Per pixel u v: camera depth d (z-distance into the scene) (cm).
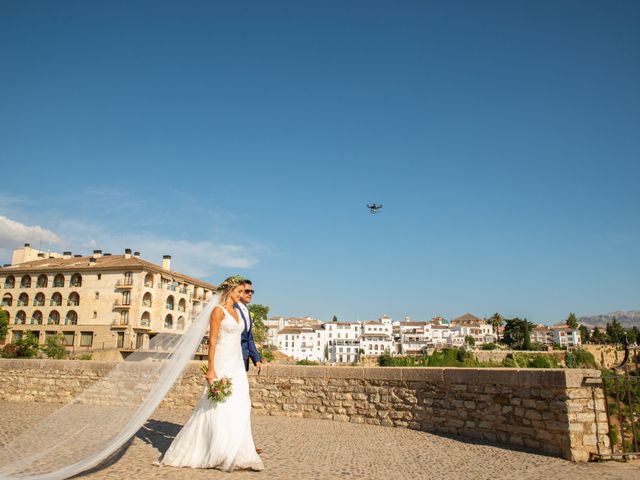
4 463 550
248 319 728
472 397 968
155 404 650
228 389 648
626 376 785
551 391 797
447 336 18225
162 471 610
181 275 7294
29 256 7819
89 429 616
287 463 695
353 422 1175
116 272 6544
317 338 18175
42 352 3859
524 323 12550
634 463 729
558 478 633
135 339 6316
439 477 636
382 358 5678
